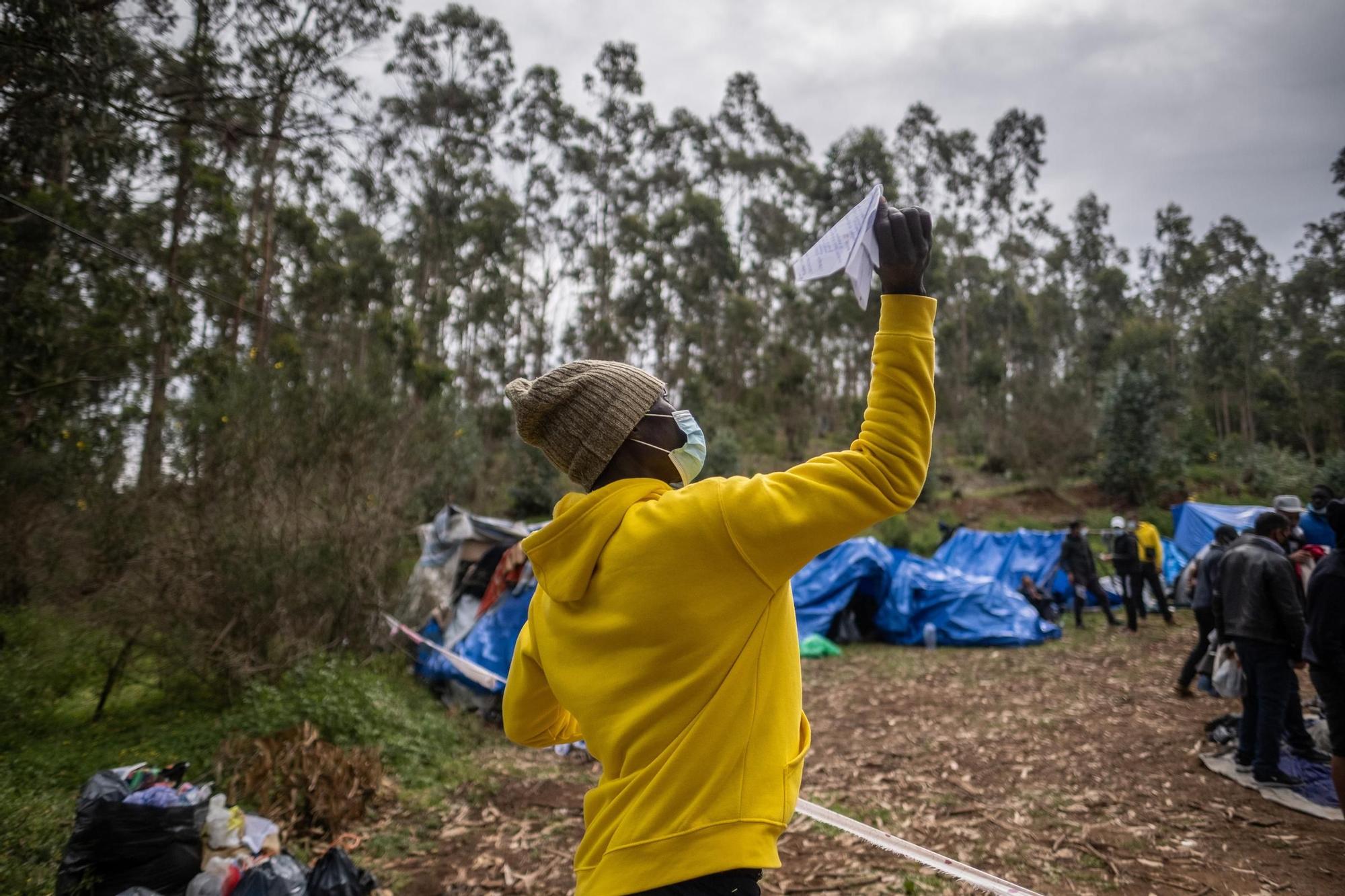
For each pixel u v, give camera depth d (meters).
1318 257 39.75
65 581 6.90
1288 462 23.64
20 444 8.81
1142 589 11.30
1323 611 3.90
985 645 10.52
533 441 1.30
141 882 3.08
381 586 7.14
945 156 50.72
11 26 7.10
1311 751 5.02
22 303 8.67
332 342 21.12
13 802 3.95
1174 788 4.89
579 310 44.84
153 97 9.27
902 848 2.01
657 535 1.07
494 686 5.94
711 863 1.01
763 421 33.97
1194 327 36.91
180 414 7.29
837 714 7.37
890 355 1.10
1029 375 33.28
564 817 4.71
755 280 54.28
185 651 5.94
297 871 3.09
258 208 24.30
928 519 21.77
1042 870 3.87
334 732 5.30
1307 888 3.56
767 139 53.94
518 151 45.44
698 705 1.05
